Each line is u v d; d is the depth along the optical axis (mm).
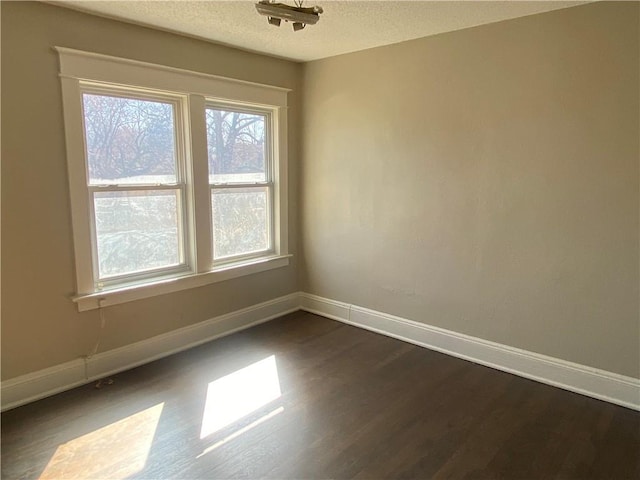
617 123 2525
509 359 3109
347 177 3875
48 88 2592
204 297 3574
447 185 3266
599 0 2502
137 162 3084
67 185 2729
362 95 3668
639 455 2217
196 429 2398
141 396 2742
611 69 2512
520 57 2820
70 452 2199
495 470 2107
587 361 2791
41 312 2703
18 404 2627
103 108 2879
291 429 2412
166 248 3330
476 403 2697
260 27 2982
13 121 2486
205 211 3467
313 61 3945
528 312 2994
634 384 2627
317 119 4012
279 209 4102
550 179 2797
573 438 2354
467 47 3037
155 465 2115
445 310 3408
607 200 2607
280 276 4211
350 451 2232
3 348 2578
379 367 3178
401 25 2953
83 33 2691
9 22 2426
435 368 3172
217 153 3582
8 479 2006
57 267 2742
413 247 3529
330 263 4133
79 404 2645
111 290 2980
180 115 3277
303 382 2941
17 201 2547
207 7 2605
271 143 4012
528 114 2832
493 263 3111
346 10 2646
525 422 2500
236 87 3541
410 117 3400
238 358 3305
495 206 3051
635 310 2588
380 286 3793
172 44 3111
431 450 2248
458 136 3164
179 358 3293
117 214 3025
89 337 2930
